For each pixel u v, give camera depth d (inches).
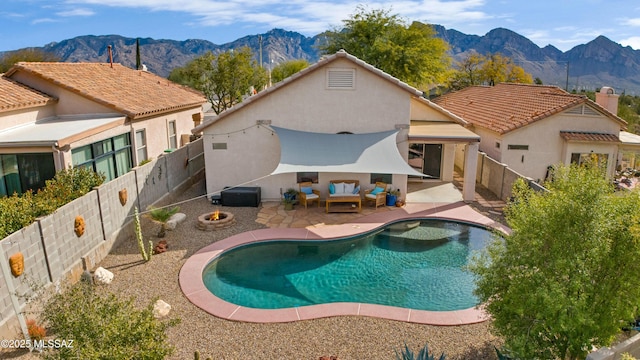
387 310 626.5
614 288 420.8
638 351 429.4
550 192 478.0
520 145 1325.0
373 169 940.6
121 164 1164.5
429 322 592.4
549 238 439.8
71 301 398.0
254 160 1127.0
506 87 1913.1
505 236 484.1
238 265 809.5
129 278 717.9
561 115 1305.4
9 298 533.0
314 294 702.5
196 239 890.7
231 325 589.6
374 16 2556.6
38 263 603.5
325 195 1138.0
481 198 1184.2
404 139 1107.9
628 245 408.5
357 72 1066.1
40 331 529.3
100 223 787.4
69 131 945.5
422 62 2397.9
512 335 454.9
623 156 1790.1
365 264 818.2
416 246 901.8
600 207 416.8
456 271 788.0
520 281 436.5
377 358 516.7
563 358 446.3
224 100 2233.0
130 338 391.5
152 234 915.4
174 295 668.1
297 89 1078.4
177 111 1533.0
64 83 1115.3
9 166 912.3
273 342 549.3
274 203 1134.4
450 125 1272.1
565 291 416.8
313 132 1101.1
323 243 903.7
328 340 553.0
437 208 1096.2
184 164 1278.3
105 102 1132.5
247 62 2178.9
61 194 722.2
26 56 3100.4
